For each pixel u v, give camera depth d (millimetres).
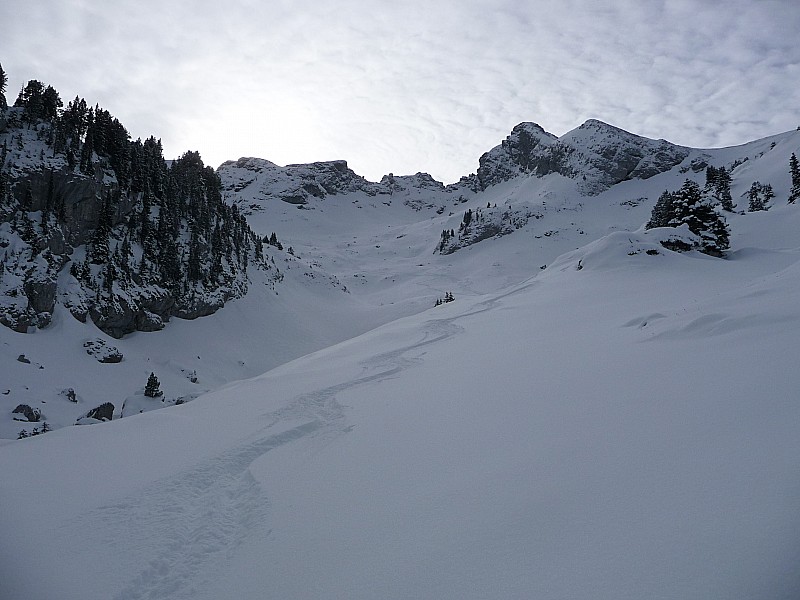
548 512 5727
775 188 94750
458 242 152625
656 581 4168
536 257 130250
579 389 10602
